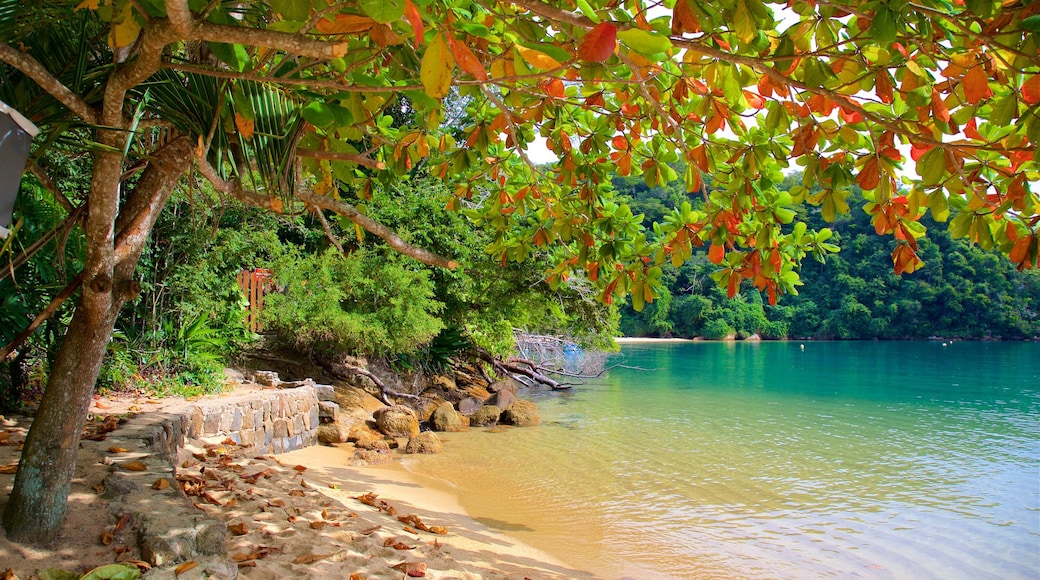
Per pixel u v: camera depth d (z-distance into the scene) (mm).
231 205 8719
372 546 4195
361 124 3088
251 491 4852
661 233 4551
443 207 13148
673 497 7582
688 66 2971
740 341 53125
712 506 7293
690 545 5996
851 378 24125
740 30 2016
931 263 53594
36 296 5488
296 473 6316
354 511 5250
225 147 2283
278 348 11883
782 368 28172
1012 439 12023
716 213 3996
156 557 2713
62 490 2803
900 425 13438
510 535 5871
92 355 2781
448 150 4762
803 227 4125
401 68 2812
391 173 4312
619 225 4785
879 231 3221
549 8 1749
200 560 2781
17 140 1916
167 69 2203
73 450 2826
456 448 9695
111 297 2738
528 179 5277
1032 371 27766
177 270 8055
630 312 55781
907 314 52594
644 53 1639
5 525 2730
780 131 3438
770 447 10680
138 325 7992
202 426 6508
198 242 7762
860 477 8867
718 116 3336
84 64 2242
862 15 2117
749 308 54812
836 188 3080
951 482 8695
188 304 8188
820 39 2438
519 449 9805
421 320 11648
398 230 12578
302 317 10328
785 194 3898
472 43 2465
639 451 9977
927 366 30297
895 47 2623
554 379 19781
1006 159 2947
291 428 8266
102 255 2584
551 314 15945
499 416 12234
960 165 2729
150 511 3072
